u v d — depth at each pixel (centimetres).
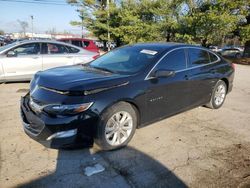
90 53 860
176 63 456
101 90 345
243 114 563
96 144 367
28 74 753
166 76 403
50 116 326
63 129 323
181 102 471
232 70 616
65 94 329
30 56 751
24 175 303
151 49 455
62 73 393
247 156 370
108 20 2889
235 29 2325
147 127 458
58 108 324
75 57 819
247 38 2244
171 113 456
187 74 470
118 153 363
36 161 333
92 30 3152
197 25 2252
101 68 435
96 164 332
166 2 2528
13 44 751
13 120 469
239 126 488
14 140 387
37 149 363
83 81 348
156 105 417
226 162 351
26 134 394
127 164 336
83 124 330
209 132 452
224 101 666
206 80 524
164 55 436
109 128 358
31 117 347
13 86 743
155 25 2566
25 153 351
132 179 304
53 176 304
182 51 476
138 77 389
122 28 2616
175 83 443
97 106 337
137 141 402
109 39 2886
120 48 504
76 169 320
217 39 2427
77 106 324
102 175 310
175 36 2466
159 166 334
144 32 2584
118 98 356
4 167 316
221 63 580
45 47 780
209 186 297
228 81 603
